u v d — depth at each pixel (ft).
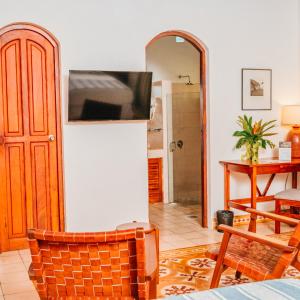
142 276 5.21
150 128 21.53
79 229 14.11
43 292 5.36
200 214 18.69
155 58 22.03
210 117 15.93
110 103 14.08
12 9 12.99
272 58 16.93
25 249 13.67
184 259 12.37
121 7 14.35
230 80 16.20
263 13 16.65
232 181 16.49
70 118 13.62
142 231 5.08
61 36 13.60
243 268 8.48
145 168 14.93
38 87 13.56
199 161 22.08
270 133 16.69
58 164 13.93
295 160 15.92
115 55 14.37
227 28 16.03
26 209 13.64
